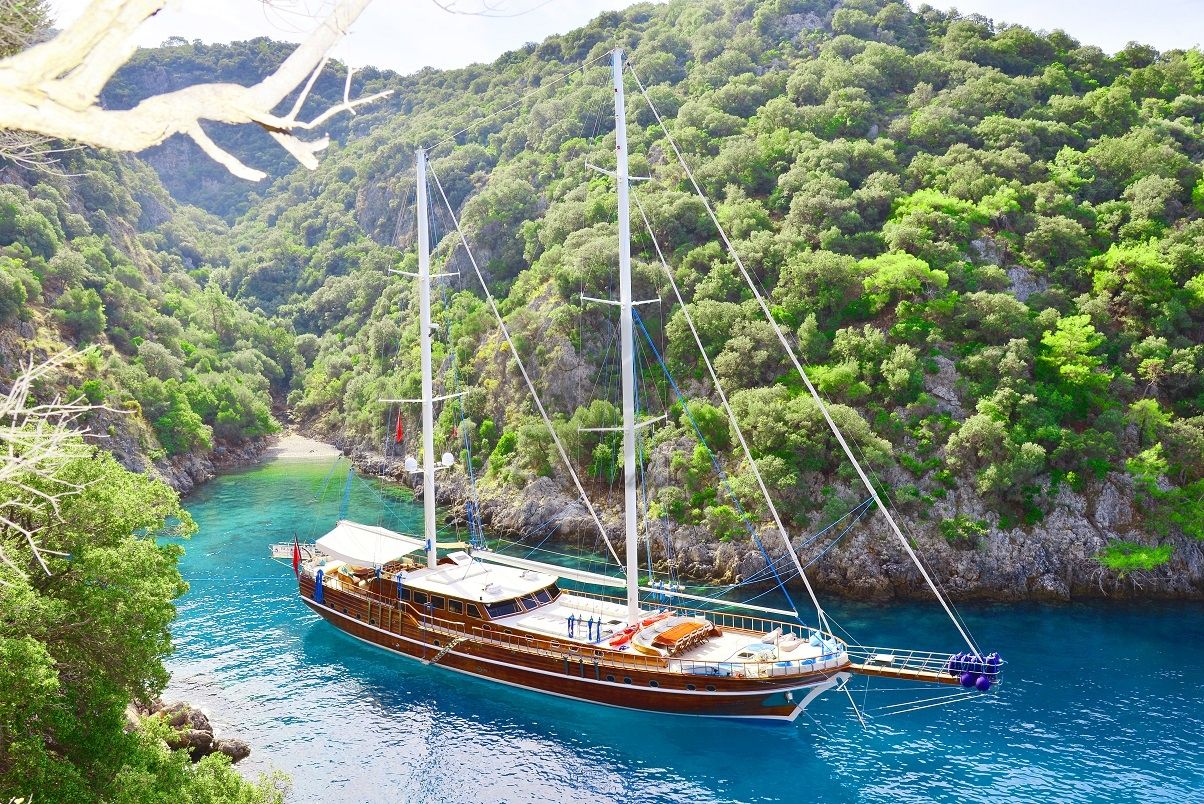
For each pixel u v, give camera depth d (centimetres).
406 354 11431
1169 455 6512
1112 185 8875
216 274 17175
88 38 603
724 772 3744
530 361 9256
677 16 17038
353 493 9469
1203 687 4438
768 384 7450
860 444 6525
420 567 5381
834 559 6228
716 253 8644
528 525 7838
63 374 9625
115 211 14612
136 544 2797
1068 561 6103
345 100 718
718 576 6444
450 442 9444
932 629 5356
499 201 11912
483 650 4575
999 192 8519
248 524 8019
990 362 6906
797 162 9600
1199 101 10612
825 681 4050
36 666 2227
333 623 5309
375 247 16225
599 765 3803
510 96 17862
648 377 8344
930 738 3988
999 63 12044
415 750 3931
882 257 7756
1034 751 3838
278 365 14250
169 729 3127
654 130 11712
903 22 13838
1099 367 7025
